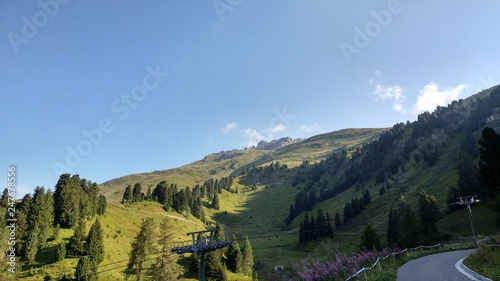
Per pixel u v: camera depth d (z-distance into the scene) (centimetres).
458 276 1978
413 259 3525
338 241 13412
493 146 5659
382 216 14462
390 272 2316
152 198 17212
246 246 9881
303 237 14650
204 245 3919
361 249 4731
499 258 2098
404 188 16888
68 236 8250
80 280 5894
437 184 14575
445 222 9769
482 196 9994
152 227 7025
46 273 6125
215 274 7631
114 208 12400
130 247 8975
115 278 6638
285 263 11181
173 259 6588
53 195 9206
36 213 7731
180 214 17038
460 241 6638
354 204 16688
